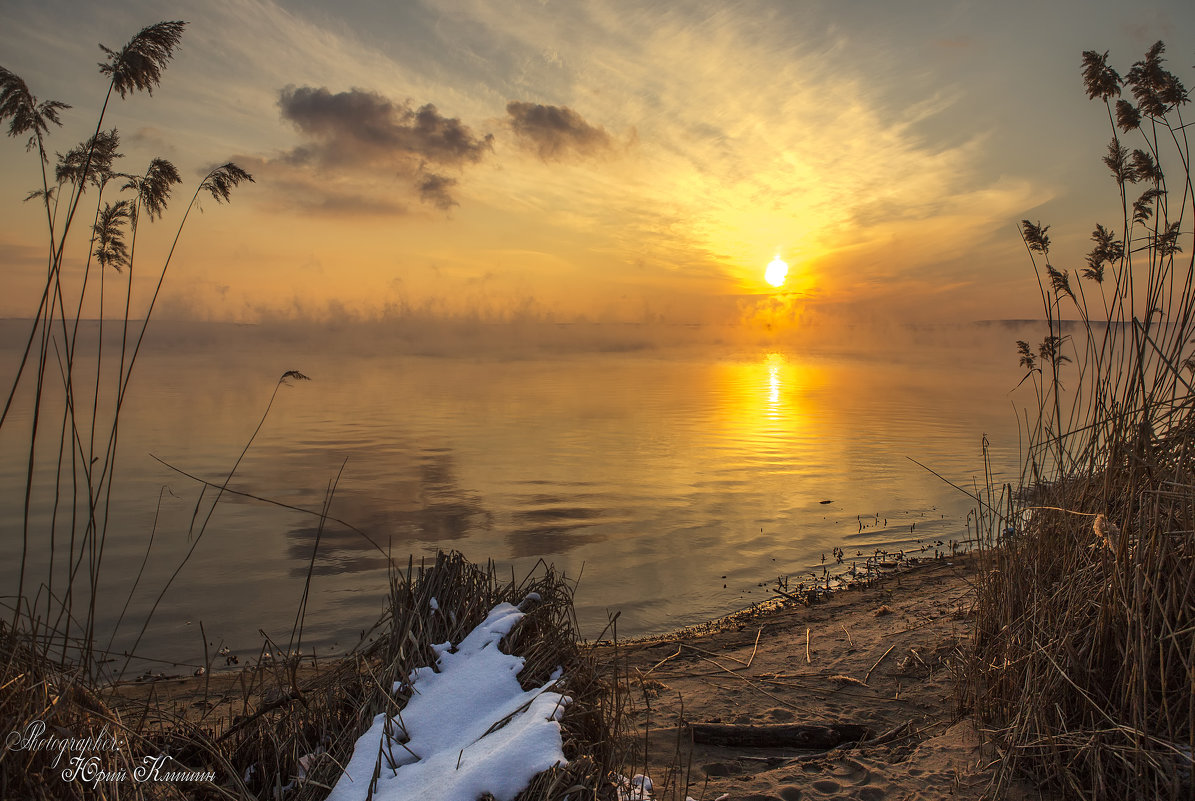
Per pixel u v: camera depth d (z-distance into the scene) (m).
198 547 10.84
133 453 19.36
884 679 5.06
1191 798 2.78
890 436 22.97
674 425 26.78
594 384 48.75
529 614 3.87
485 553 10.55
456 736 3.03
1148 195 3.67
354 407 32.88
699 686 5.12
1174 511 3.25
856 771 3.70
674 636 6.88
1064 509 3.81
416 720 3.10
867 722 4.38
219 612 8.00
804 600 7.98
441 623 3.82
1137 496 3.48
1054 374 4.09
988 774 3.48
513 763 2.61
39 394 2.91
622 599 8.37
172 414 28.30
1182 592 3.16
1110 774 3.12
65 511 13.04
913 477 16.25
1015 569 4.08
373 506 13.80
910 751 3.92
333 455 19.75
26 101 3.14
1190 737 2.80
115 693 3.07
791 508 13.38
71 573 3.01
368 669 3.52
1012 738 3.46
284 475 16.88
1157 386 3.50
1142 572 3.22
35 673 2.68
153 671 6.07
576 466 18.20
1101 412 3.87
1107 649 3.32
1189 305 3.46
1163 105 3.63
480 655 3.51
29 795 2.31
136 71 3.33
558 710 2.91
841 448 20.67
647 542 11.12
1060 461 4.02
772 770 3.80
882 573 8.92
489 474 17.09
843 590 8.26
